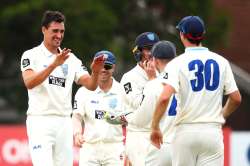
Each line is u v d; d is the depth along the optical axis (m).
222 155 31.56
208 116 31.17
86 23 89.62
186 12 95.44
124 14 95.31
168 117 34.97
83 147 39.53
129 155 37.09
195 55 31.30
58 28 33.75
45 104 33.53
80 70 34.44
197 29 31.34
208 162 31.33
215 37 95.94
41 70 33.50
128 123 37.22
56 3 89.38
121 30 95.69
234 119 96.25
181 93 31.25
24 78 33.41
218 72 31.41
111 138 39.03
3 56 99.19
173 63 31.14
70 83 34.22
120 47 93.56
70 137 34.19
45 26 33.84
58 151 33.91
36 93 33.56
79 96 39.25
